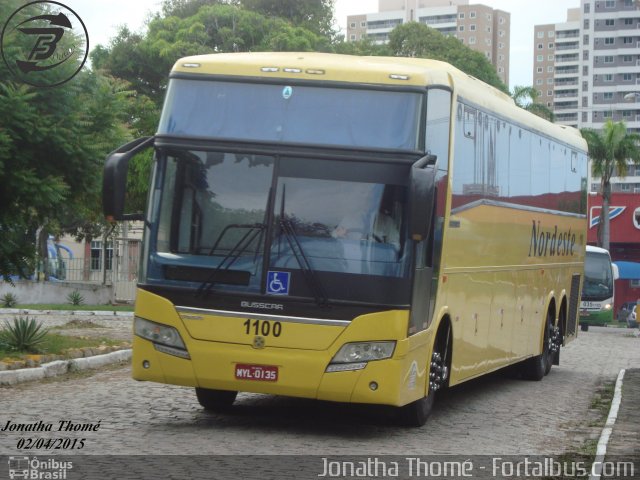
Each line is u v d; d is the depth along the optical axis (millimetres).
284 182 11109
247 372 10984
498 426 13297
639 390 17953
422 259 11492
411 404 12477
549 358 20766
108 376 17047
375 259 10938
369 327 10867
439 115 12086
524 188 17516
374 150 11102
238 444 10625
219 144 11258
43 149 17344
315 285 10898
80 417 12281
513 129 16594
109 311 35594
